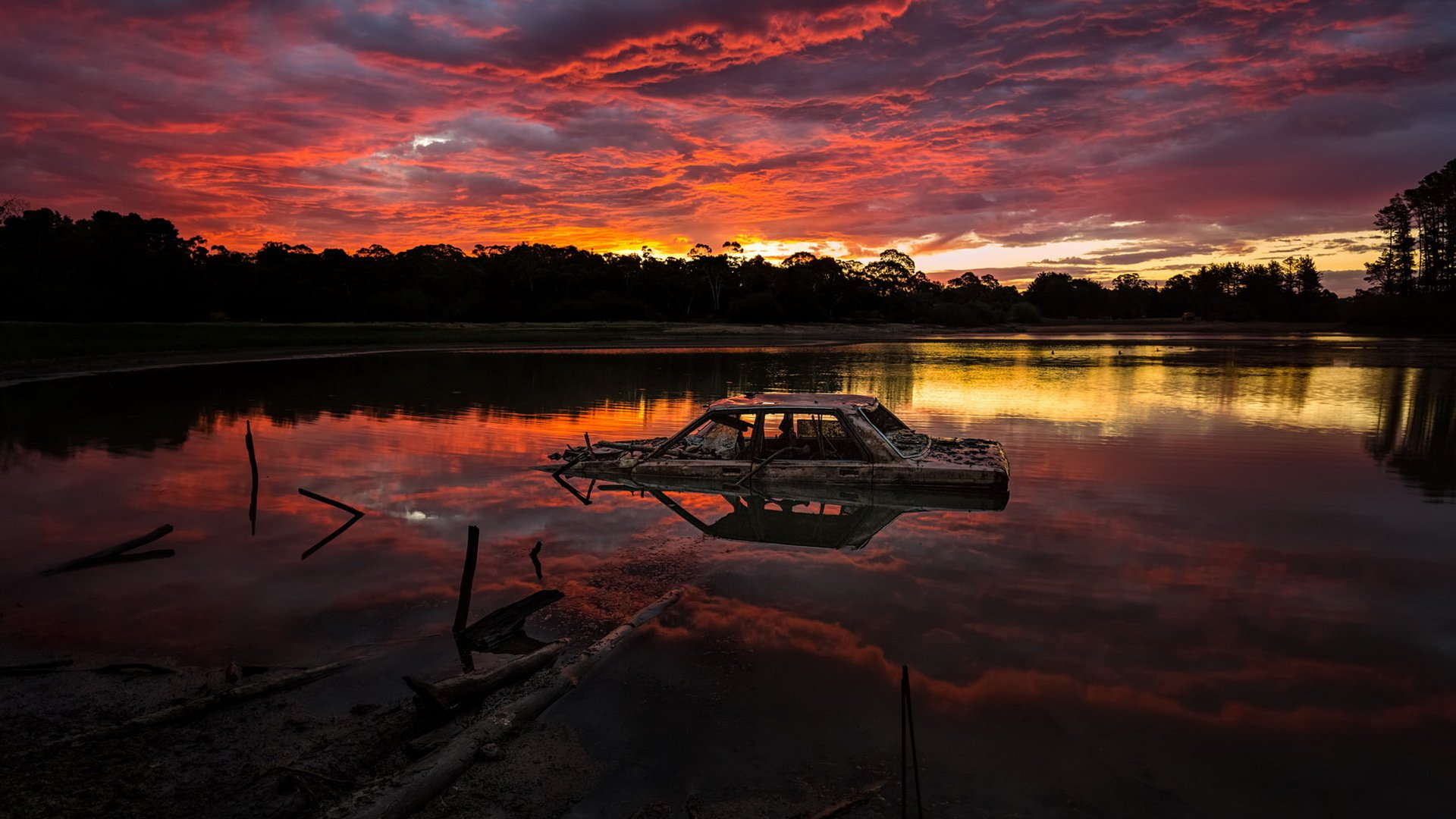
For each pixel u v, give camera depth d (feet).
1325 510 22.63
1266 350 147.23
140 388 66.59
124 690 12.18
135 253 309.22
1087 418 44.68
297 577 17.30
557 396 59.77
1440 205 323.98
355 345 152.56
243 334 174.40
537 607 15.49
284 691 12.22
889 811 8.90
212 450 34.60
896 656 12.91
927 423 42.39
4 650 13.60
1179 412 47.65
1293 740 10.22
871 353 140.46
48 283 281.33
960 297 545.44
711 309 393.91
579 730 10.93
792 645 13.42
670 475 27.66
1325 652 12.88
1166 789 9.21
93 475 28.86
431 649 13.65
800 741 10.46
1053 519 21.88
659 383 73.00
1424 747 10.04
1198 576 16.75
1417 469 29.07
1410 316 281.33
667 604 15.34
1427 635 13.56
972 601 15.33
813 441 29.60
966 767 9.75
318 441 36.86
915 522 21.68
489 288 379.55
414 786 9.37
